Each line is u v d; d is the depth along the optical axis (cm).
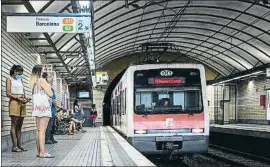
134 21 2639
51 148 1366
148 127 1438
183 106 1459
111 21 2416
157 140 1433
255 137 2164
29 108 1789
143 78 1473
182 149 1437
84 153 1183
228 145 2639
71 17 1197
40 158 1041
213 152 2516
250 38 3080
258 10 2444
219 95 4409
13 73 1173
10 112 1185
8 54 1421
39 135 1058
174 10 2530
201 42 3594
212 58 4069
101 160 995
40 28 1188
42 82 1039
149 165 895
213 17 2745
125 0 2000
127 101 1474
